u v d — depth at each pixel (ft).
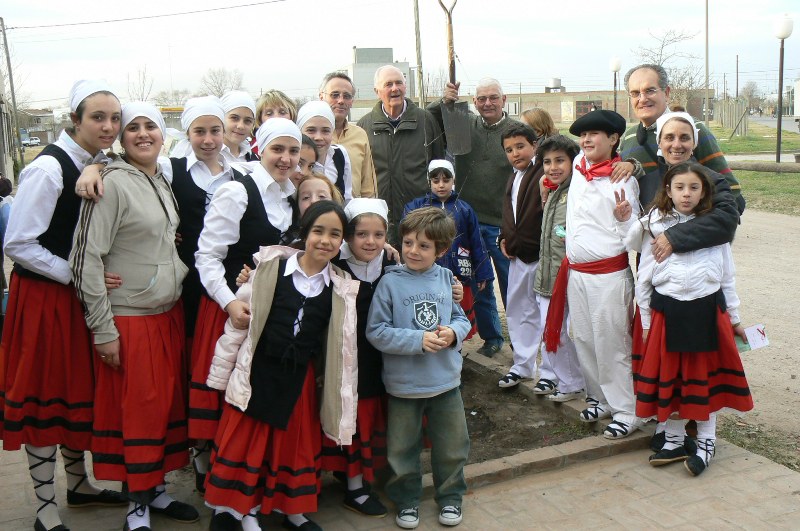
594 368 14.96
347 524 12.05
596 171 14.32
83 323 11.30
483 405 16.83
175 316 11.78
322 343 11.66
